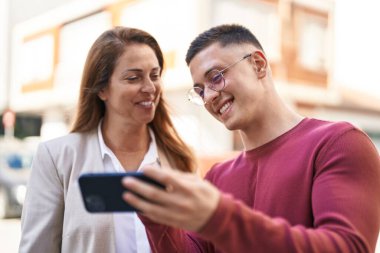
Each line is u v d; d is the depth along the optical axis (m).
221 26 1.68
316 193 1.28
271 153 1.56
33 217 2.02
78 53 14.55
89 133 2.21
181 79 10.36
